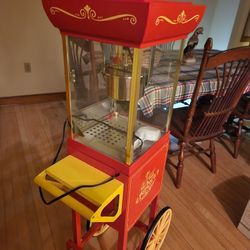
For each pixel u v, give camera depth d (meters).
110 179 0.76
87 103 0.88
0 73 2.37
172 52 0.83
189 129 1.41
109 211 0.82
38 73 2.53
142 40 0.55
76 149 0.85
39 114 2.36
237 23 2.93
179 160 1.49
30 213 1.29
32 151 1.78
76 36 0.67
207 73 1.47
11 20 2.20
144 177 0.86
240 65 1.25
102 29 0.58
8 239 1.15
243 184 1.62
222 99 1.29
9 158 1.69
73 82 0.80
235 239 1.23
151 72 0.83
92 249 1.14
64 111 2.45
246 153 1.97
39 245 1.13
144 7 0.48
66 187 0.74
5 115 2.30
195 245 1.18
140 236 1.21
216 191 1.54
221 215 1.36
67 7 0.59
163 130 0.99
